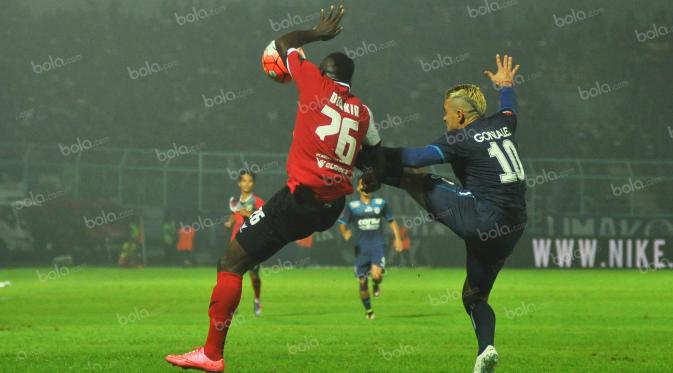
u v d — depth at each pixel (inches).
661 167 2817.4
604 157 3550.7
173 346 720.3
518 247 2628.0
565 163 2807.6
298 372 569.0
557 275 2178.9
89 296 1395.2
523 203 482.3
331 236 2687.0
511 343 753.6
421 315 1059.9
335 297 1414.9
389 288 1648.6
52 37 3789.4
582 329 881.5
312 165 449.1
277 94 3740.2
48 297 1375.5
